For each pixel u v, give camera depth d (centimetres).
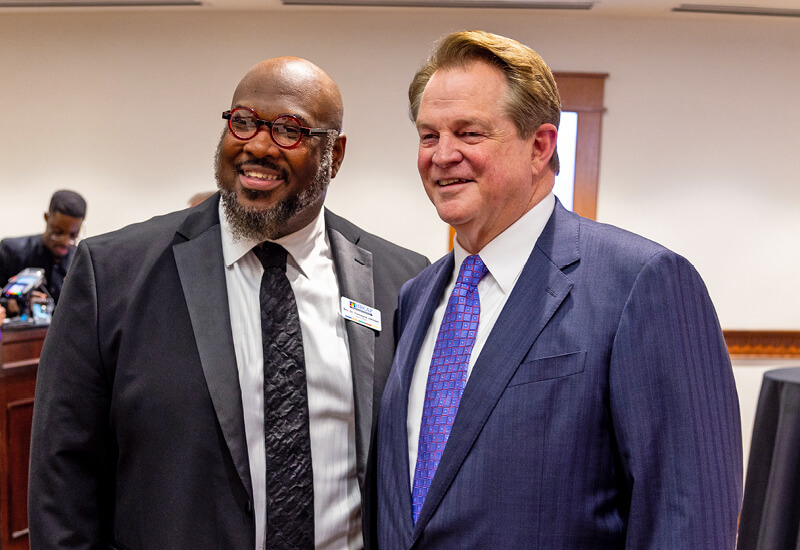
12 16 538
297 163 141
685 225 537
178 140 541
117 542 140
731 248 539
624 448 109
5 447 308
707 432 107
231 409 135
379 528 133
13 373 312
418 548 120
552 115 125
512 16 520
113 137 543
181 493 133
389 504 129
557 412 112
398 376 140
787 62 528
